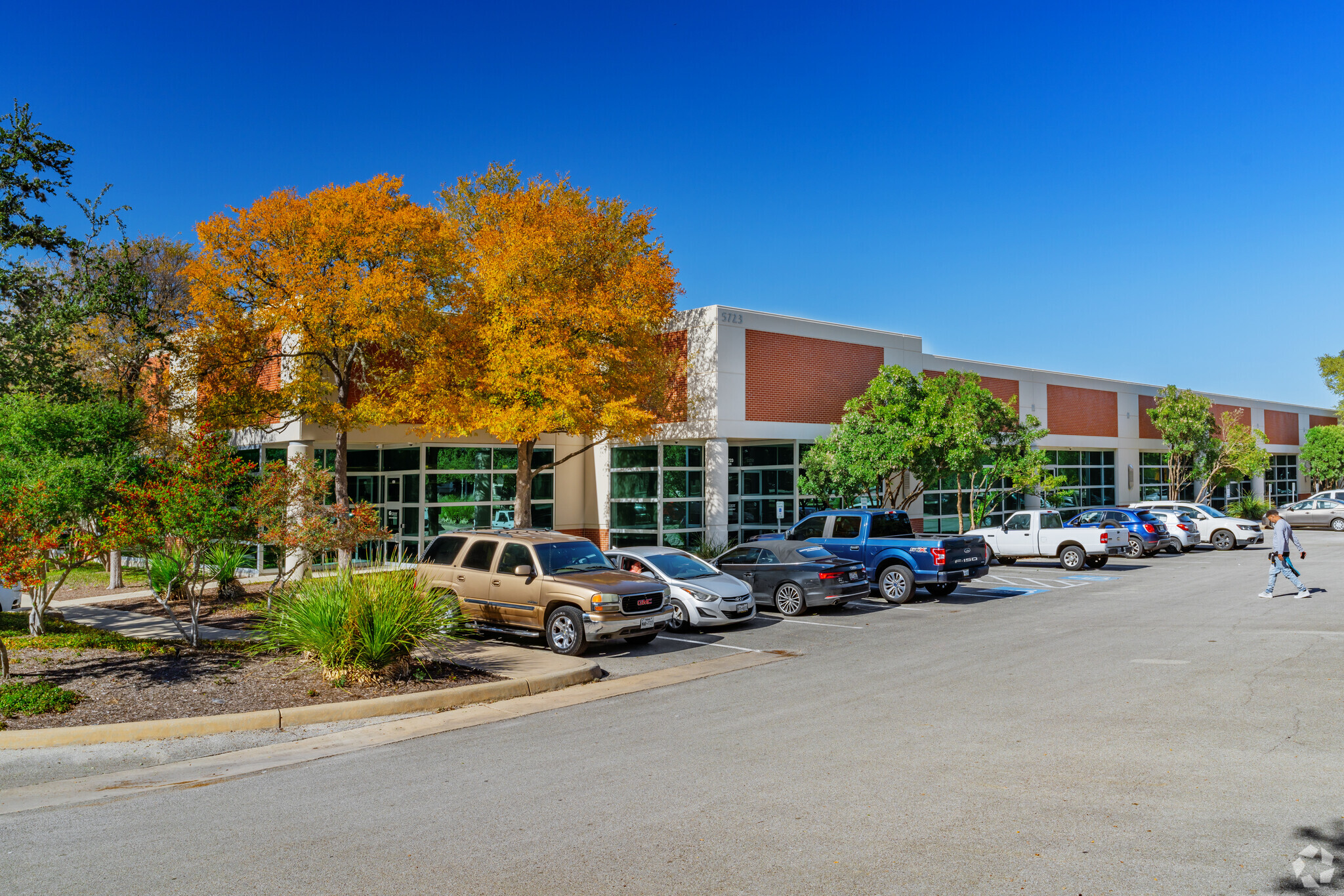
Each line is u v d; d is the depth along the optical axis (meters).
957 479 30.12
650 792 6.45
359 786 6.86
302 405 19.73
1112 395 40.44
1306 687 9.27
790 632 15.04
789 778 6.70
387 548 25.61
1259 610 15.49
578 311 19.61
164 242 26.44
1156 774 6.51
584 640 12.53
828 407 27.88
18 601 16.98
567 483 27.95
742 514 28.19
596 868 5.03
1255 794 5.99
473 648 12.96
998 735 7.79
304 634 10.55
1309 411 56.75
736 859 5.12
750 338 25.98
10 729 8.35
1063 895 4.52
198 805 6.46
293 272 18.78
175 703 9.35
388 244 19.20
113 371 23.11
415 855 5.30
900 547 18.61
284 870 5.10
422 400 20.16
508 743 8.16
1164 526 28.36
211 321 19.84
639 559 15.91
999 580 22.55
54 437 16.17
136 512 11.96
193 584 12.50
